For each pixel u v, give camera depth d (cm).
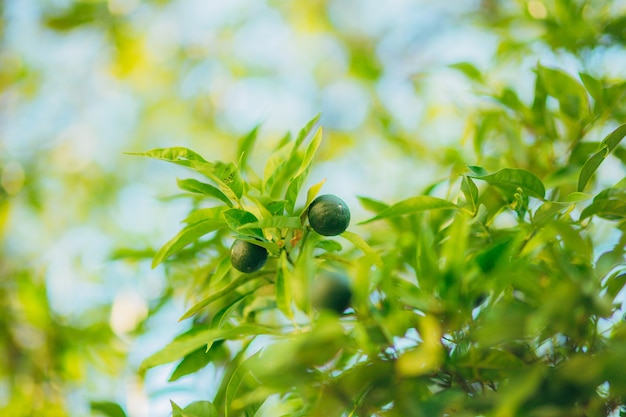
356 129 194
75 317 143
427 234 104
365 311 101
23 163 184
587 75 116
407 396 99
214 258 120
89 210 190
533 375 95
